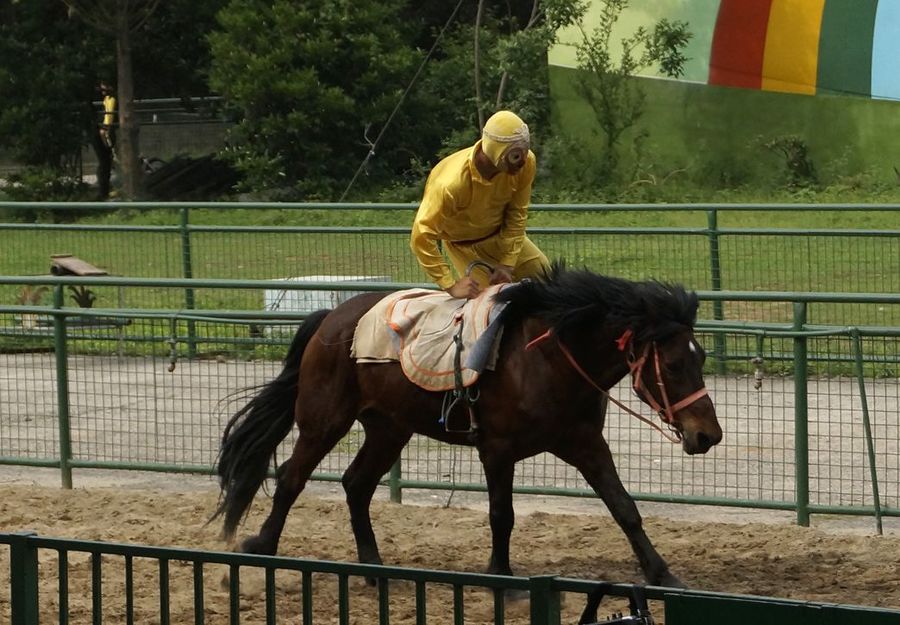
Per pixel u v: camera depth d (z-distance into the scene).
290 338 12.64
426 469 12.80
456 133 37.50
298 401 9.22
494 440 8.43
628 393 14.90
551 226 26.86
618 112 34.47
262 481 9.35
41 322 14.84
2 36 40.22
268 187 37.59
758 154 34.19
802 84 33.94
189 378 14.92
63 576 5.52
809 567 9.45
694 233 18.56
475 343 8.34
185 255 20.28
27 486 12.52
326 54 36.97
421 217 8.74
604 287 8.06
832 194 32.03
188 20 40.66
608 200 33.16
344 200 36.91
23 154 40.56
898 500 11.46
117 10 37.97
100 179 41.38
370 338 8.84
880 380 15.01
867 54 33.47
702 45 34.44
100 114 41.34
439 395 8.55
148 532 10.72
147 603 8.80
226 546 9.58
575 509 11.59
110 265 23.09
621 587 4.70
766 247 20.00
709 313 18.39
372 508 11.38
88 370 15.84
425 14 43.72
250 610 8.66
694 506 11.59
